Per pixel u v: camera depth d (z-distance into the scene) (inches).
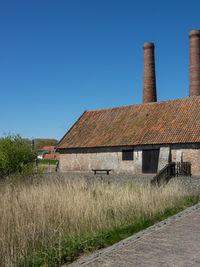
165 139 954.7
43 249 276.4
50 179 654.5
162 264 204.1
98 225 343.3
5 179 686.5
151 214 402.3
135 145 1014.4
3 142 786.2
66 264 244.7
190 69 1325.0
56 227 328.8
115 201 425.7
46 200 392.2
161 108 1125.7
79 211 366.0
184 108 1058.1
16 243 283.3
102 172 1105.4
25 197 407.8
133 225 344.8
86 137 1196.5
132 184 626.5
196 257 215.3
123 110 1240.8
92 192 492.7
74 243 280.1
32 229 304.0
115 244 273.0
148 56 1433.3
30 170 727.1
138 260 213.9
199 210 403.2
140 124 1099.3
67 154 1214.9
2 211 343.3
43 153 3132.4
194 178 638.5
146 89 1428.4
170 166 747.4
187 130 946.7
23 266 240.8
